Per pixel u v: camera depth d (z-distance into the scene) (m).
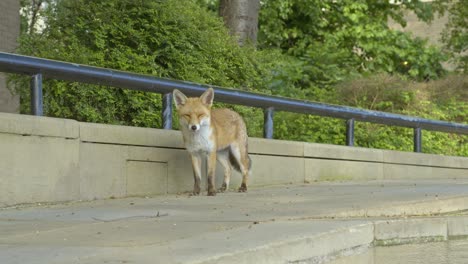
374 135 17.78
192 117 10.42
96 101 12.08
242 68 14.85
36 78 9.48
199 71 13.68
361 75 23.36
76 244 6.13
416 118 16.00
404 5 32.09
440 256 7.32
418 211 9.17
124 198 10.23
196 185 10.87
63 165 9.44
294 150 13.13
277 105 13.04
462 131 17.38
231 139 11.34
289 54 27.47
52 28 12.77
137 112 12.46
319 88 22.23
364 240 7.38
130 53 12.80
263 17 27.17
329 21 28.34
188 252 5.67
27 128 8.98
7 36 17.66
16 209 8.76
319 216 8.11
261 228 6.98
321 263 6.63
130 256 5.52
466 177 16.97
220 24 15.02
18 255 5.59
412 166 15.69
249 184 12.29
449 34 32.94
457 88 23.59
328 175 13.89
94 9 12.73
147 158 10.70
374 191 10.98
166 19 13.34
